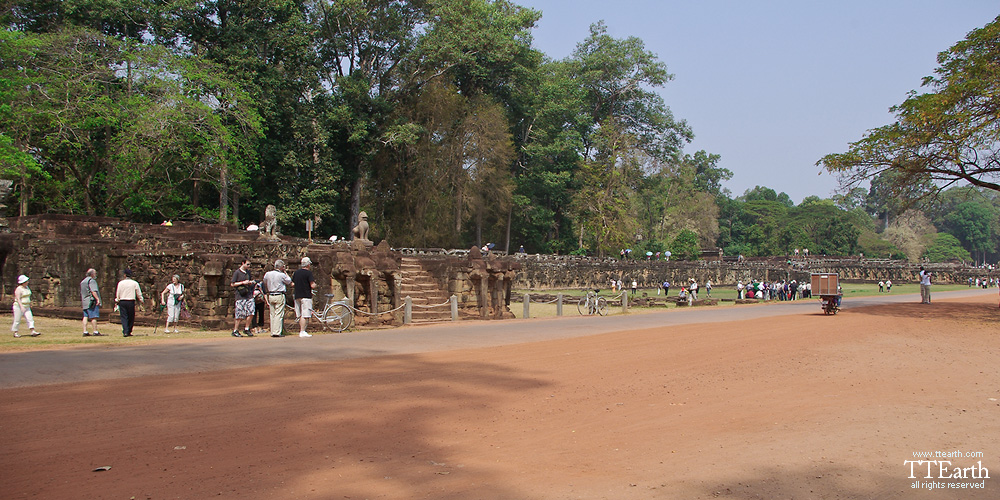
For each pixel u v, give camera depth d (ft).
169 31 141.28
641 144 248.32
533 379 33.30
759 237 357.20
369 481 17.51
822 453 20.88
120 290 53.93
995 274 298.97
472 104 184.65
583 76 238.89
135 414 24.26
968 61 79.05
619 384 32.30
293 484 17.13
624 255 214.07
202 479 17.38
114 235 100.37
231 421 23.52
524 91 205.67
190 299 63.67
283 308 53.98
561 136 215.92
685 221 300.20
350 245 89.20
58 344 46.29
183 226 102.68
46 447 20.03
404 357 40.55
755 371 36.37
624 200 215.72
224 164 125.49
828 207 367.04
